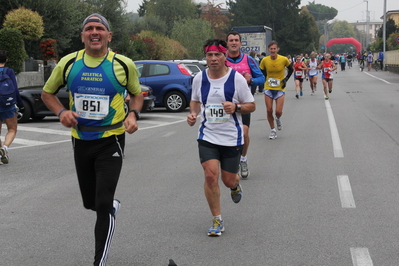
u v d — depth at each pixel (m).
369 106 18.06
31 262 4.66
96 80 4.37
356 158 9.06
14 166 9.14
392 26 75.12
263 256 4.68
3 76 9.18
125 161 9.37
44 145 11.46
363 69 55.72
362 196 6.62
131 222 5.77
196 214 6.03
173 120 15.88
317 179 7.60
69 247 5.04
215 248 4.92
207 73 5.25
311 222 5.63
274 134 11.37
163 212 6.13
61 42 30.62
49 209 6.37
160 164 9.00
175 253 4.81
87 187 4.65
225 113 5.15
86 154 4.46
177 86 18.33
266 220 5.74
